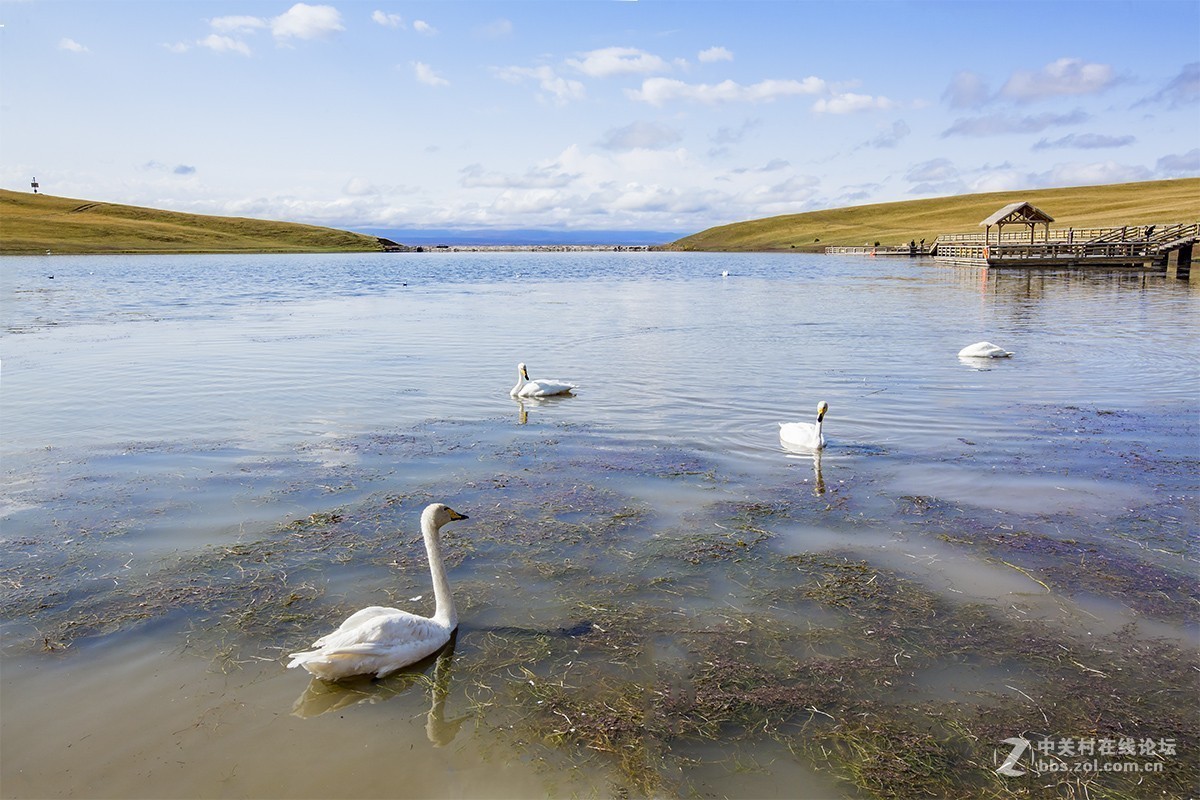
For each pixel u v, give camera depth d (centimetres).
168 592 796
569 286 5256
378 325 2947
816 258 10175
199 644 705
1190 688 637
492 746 575
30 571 842
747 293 4459
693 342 2445
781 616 749
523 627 733
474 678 657
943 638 709
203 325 2930
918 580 816
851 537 922
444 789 533
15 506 1025
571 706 618
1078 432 1327
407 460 1210
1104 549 882
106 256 10125
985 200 15750
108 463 1198
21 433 1368
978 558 864
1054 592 789
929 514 985
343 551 890
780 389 1705
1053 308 3238
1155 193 13262
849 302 3766
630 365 2033
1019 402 1546
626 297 4269
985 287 4425
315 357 2167
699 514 994
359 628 654
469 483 1108
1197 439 1275
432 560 722
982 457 1202
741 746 574
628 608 764
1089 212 11462
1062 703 620
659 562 861
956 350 2203
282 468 1173
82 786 534
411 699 630
